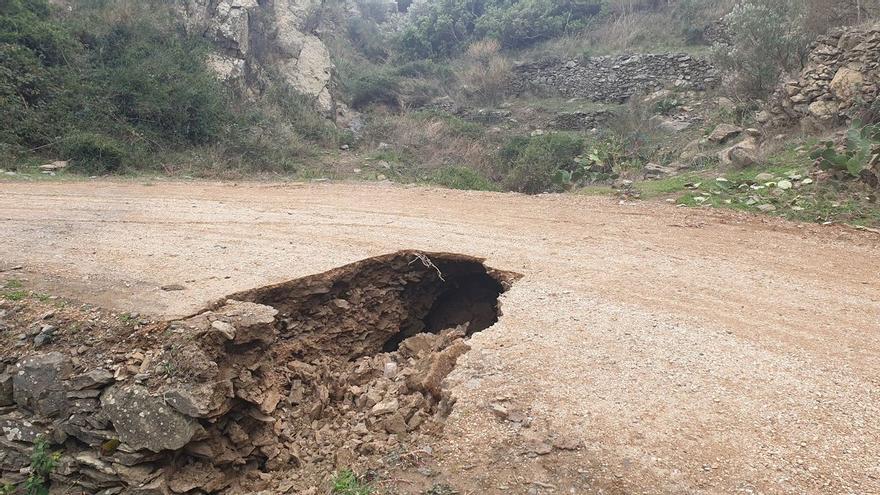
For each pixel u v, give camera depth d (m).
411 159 17.81
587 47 24.16
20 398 4.74
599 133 19.44
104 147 12.57
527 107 22.64
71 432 4.57
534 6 27.03
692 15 23.03
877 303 6.06
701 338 5.30
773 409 4.28
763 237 8.32
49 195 9.79
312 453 4.84
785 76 14.48
